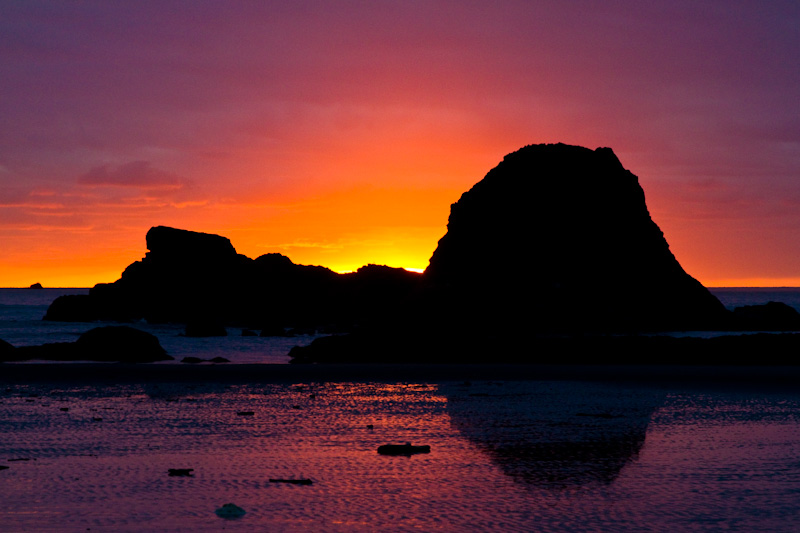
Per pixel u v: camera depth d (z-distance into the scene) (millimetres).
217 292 117438
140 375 42188
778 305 84688
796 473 18750
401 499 16438
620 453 21172
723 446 22156
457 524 14656
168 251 119750
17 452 21250
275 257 127625
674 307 78312
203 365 48594
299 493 16875
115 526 14383
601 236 79625
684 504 15984
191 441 23016
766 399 32656
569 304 71125
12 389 36062
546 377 41688
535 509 15656
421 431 24719
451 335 56281
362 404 31250
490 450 21625
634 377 41469
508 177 83062
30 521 14648
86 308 117688
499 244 78938
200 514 15211
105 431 24672
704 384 38219
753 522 14727
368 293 119000
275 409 29812
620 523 14688
